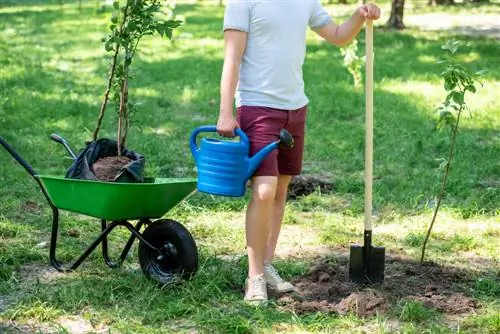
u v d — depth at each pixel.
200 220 7.09
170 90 14.35
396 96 13.75
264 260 5.39
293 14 5.04
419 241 6.53
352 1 39.34
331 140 10.41
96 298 5.14
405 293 5.26
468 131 10.99
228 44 4.97
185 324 4.81
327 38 5.34
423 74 16.20
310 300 5.18
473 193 7.99
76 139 10.38
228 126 4.93
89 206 5.17
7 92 13.59
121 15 5.80
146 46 20.88
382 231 6.91
